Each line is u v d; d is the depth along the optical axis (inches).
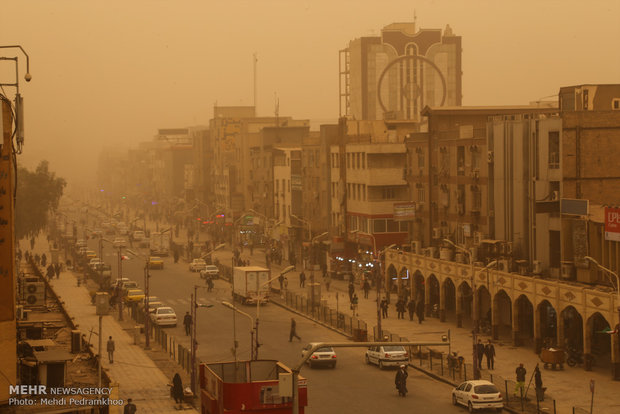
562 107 3366.1
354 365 2253.9
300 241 4872.0
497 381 1923.0
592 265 2218.3
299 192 4877.0
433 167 3314.5
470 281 2630.4
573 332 2365.9
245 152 6481.3
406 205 3412.9
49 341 1497.3
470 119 3353.8
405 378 1893.5
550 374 2042.3
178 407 1755.7
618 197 2440.9
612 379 1974.7
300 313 3129.9
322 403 1813.5
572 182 2417.6
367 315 2992.1
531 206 2536.9
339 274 4116.6
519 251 2588.6
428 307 2972.4
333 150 4325.8
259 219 5689.0
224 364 1263.5
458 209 3041.3
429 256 3036.4
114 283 3841.0
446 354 2301.9
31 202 4795.8
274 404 1120.2
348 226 4143.7
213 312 3203.7
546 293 2226.9
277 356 2332.7
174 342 2442.2
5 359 888.3
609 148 2439.7
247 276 3368.6
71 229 7770.7
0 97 860.6
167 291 3772.1
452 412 1732.3
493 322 2497.5
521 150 2573.8
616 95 3255.4
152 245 5487.2
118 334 2733.8
